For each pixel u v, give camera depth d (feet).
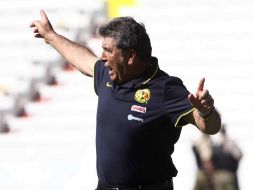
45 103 155.12
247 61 151.53
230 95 146.92
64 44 60.59
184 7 162.20
